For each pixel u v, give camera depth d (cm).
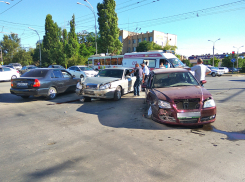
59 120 571
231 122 510
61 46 4159
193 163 307
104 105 766
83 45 5206
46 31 5012
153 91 543
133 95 995
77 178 274
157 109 487
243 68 3662
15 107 754
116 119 570
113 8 3441
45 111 684
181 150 355
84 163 317
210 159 319
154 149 362
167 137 422
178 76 607
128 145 384
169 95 480
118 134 448
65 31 4916
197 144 381
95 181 266
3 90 1244
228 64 5334
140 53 1856
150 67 1772
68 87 1012
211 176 270
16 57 6309
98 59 2508
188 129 470
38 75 885
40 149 375
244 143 381
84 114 635
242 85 1302
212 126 486
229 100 789
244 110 623
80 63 4028
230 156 327
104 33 3409
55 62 4331
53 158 337
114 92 827
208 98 466
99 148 373
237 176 268
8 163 323
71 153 355
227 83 1465
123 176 276
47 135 450
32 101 875
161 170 289
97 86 792
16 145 396
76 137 434
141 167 299
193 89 513
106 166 305
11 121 565
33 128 501
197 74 759
